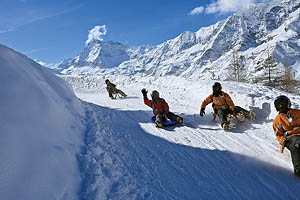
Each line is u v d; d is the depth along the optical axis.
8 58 3.67
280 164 3.54
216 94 5.34
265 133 4.66
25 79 3.50
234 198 2.86
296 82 32.00
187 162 3.72
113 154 3.71
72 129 3.93
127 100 9.77
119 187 2.84
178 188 3.03
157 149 4.21
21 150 2.46
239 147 4.18
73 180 2.72
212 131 5.06
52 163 2.67
